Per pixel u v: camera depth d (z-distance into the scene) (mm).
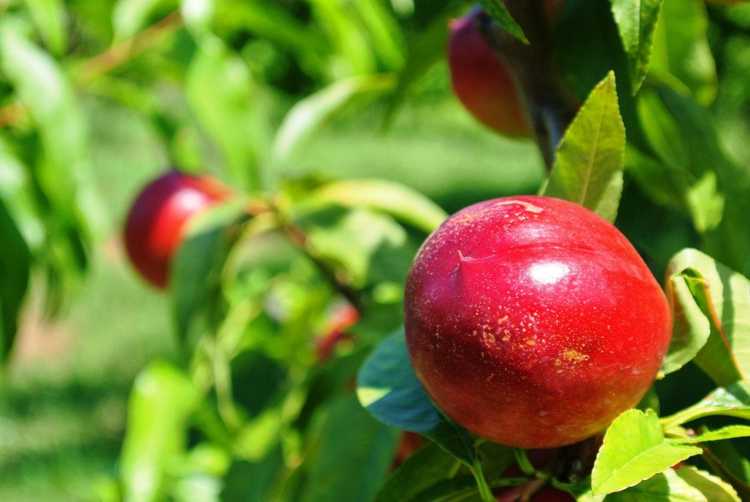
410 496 615
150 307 4066
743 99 3174
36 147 1028
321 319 1095
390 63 1160
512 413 559
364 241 888
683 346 586
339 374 833
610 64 671
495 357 551
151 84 1312
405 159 7055
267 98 4383
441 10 780
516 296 550
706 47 771
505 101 740
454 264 559
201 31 1004
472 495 601
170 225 1087
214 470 1093
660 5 558
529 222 560
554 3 674
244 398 2219
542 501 588
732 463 598
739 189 717
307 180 888
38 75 983
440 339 558
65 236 1042
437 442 585
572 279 552
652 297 561
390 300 853
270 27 1280
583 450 588
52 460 2738
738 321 593
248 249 4191
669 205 747
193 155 1224
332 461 748
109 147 6781
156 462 1034
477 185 6215
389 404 603
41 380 3379
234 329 1068
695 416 590
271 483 889
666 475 575
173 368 1056
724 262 706
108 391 3271
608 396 557
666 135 737
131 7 1146
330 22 1182
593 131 589
